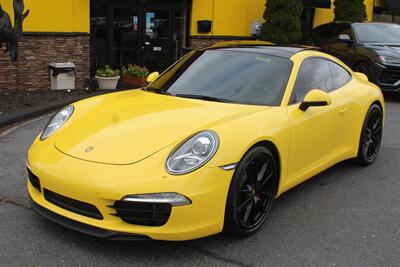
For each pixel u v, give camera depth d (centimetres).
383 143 684
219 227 338
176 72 479
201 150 328
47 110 818
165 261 331
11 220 384
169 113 380
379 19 1778
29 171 364
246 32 1405
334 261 342
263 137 363
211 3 1330
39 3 1017
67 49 1066
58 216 338
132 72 1104
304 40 1328
